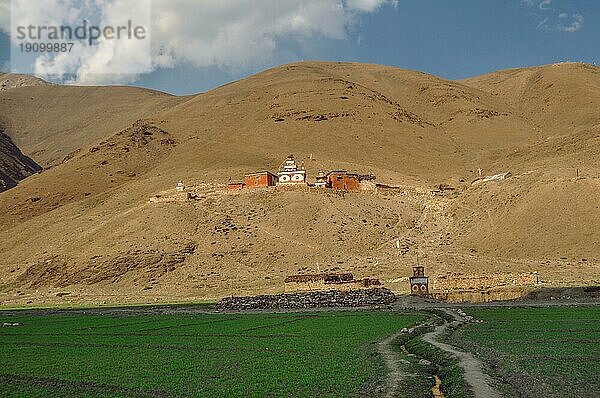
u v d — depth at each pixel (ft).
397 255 399.65
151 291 368.68
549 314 195.52
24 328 204.64
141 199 583.58
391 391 89.92
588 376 94.68
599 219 383.86
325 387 92.84
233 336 165.58
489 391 86.94
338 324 188.14
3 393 96.43
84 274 406.82
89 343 158.81
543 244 379.14
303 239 432.66
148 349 143.13
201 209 490.08
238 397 87.71
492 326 169.68
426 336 152.46
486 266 350.43
